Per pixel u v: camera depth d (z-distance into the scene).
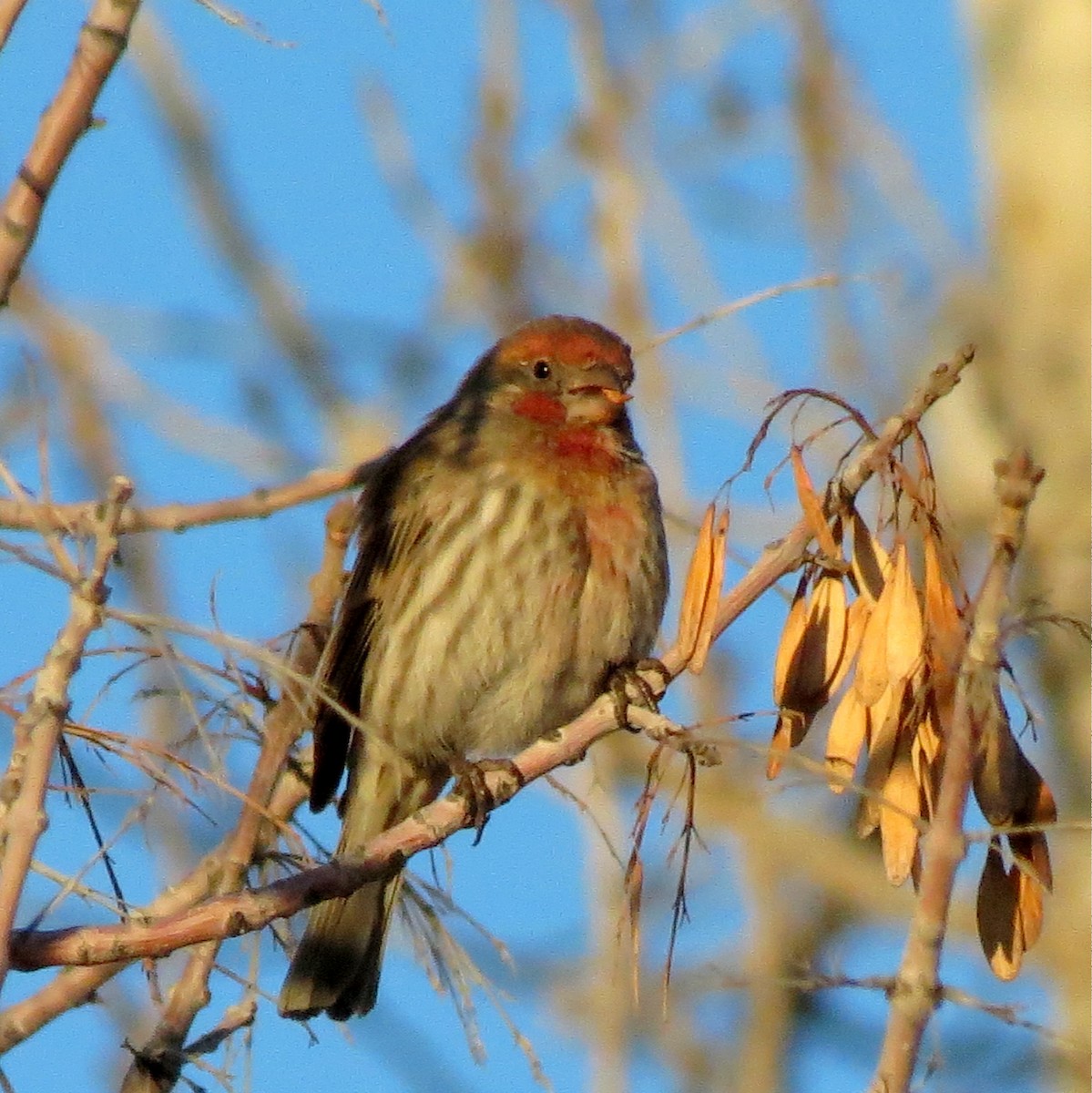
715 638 7.58
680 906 8.18
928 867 6.21
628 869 7.34
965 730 6.28
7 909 5.90
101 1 7.33
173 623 6.41
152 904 8.02
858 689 7.07
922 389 7.36
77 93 7.30
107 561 6.32
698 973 10.11
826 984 6.36
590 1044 9.69
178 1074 7.70
